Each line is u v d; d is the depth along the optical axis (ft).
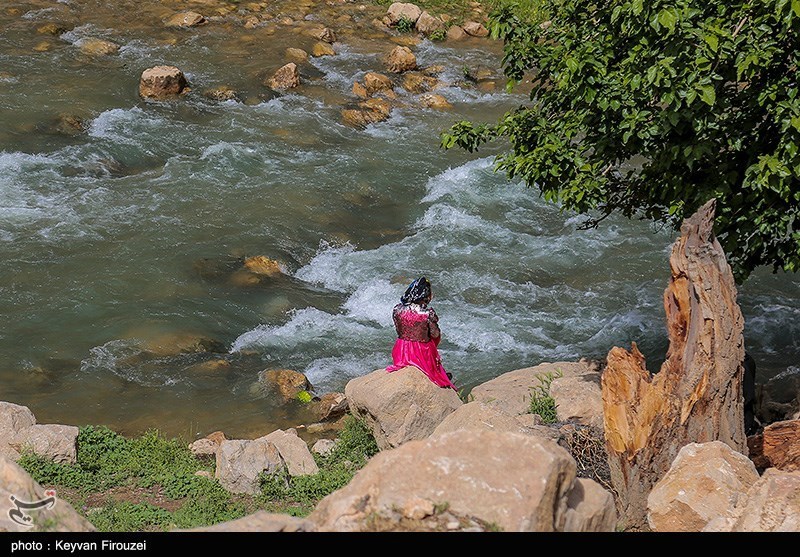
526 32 37.17
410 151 70.28
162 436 40.19
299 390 44.16
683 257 28.35
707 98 27.61
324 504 18.89
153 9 92.99
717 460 25.25
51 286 50.80
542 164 34.73
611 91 31.91
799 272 55.83
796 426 31.19
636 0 28.84
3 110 69.21
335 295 53.42
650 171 34.91
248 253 55.62
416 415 33.55
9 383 43.42
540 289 54.60
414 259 56.90
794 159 29.14
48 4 91.81
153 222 57.77
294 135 70.85
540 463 18.01
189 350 47.01
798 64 29.01
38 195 59.57
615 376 28.78
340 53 87.81
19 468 19.94
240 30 90.38
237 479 32.04
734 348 28.32
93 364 45.27
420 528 17.29
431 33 94.63
